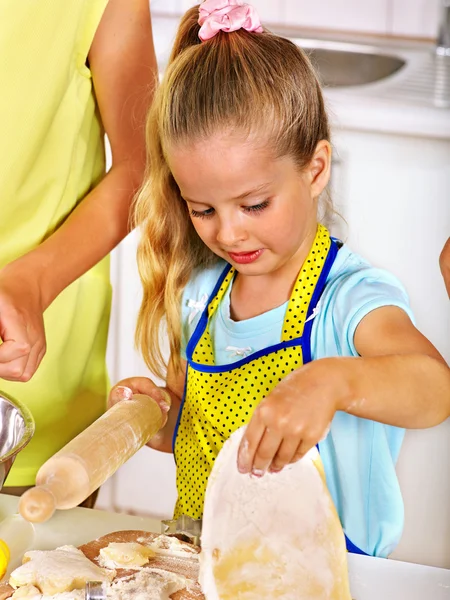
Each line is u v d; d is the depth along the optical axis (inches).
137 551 34.3
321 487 29.7
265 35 38.1
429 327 75.6
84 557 34.0
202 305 44.7
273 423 27.8
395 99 74.5
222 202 36.2
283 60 37.0
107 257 51.4
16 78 42.5
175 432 45.0
